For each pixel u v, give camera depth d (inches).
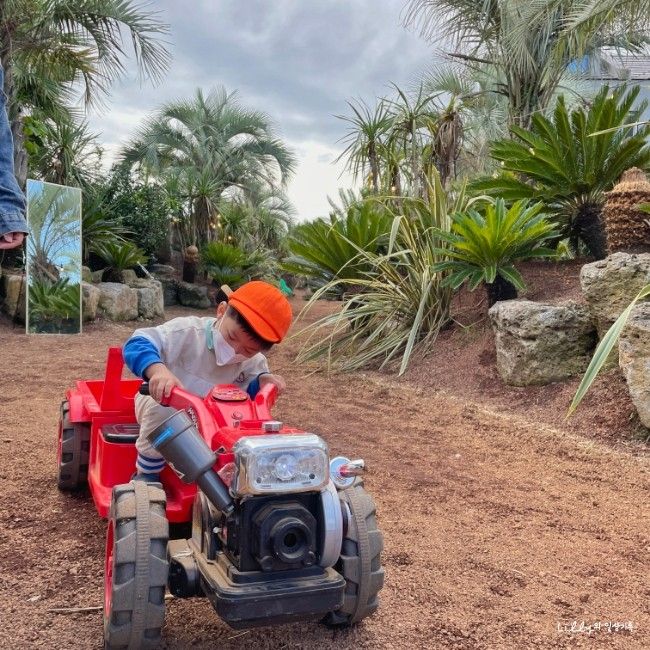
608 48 516.7
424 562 130.4
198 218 857.5
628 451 204.4
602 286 245.8
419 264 340.8
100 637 99.4
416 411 260.2
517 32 438.9
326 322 340.8
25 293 458.0
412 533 144.4
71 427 152.7
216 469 91.3
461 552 135.8
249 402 102.3
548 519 155.3
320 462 87.4
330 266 375.2
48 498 155.1
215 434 95.8
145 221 729.6
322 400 278.7
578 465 195.6
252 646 99.1
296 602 85.4
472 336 318.0
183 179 940.6
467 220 281.3
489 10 487.8
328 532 88.5
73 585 115.2
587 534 147.2
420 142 458.9
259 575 85.7
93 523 141.9
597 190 319.3
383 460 197.9
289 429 98.2
